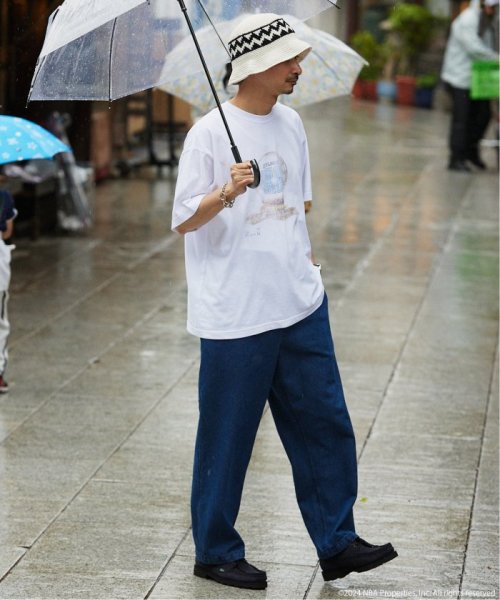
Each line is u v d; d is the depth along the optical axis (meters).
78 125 20.50
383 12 53.78
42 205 19.34
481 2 25.94
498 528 8.31
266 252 7.10
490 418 10.80
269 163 7.10
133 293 15.58
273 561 7.76
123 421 10.56
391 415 10.80
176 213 7.03
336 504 7.37
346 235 19.56
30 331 13.63
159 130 29.73
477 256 18.05
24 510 8.55
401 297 15.44
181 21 7.83
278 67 6.91
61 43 6.74
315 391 7.30
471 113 26.95
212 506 7.31
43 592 7.26
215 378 7.22
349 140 33.22
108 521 8.38
